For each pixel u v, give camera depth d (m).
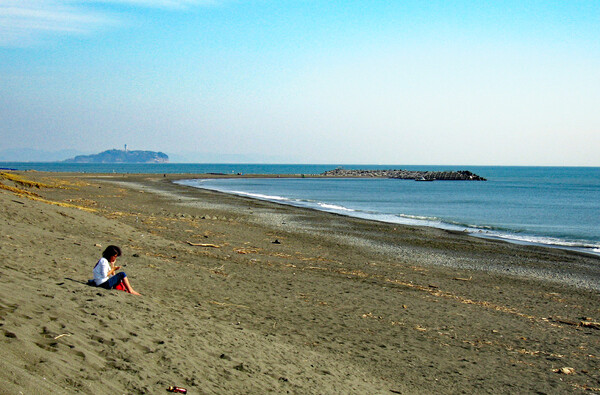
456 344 8.73
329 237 23.45
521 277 16.25
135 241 15.66
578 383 7.25
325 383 5.78
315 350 7.34
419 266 17.25
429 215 39.09
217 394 4.50
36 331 4.60
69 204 27.56
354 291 12.18
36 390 3.28
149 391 4.08
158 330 6.02
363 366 6.99
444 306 11.48
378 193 69.94
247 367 5.56
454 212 41.84
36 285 6.62
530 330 10.02
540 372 7.64
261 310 9.37
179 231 20.69
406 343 8.48
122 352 4.82
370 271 15.46
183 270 12.07
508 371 7.57
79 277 8.79
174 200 41.47
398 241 23.31
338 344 7.90
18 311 5.02
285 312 9.49
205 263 13.79
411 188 86.62
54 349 4.27
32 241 11.75
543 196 66.50
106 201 34.19
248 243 19.33
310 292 11.57
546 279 16.08
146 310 6.94
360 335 8.62
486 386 6.85
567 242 25.17
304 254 17.84
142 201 37.94
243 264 14.49
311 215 34.28
